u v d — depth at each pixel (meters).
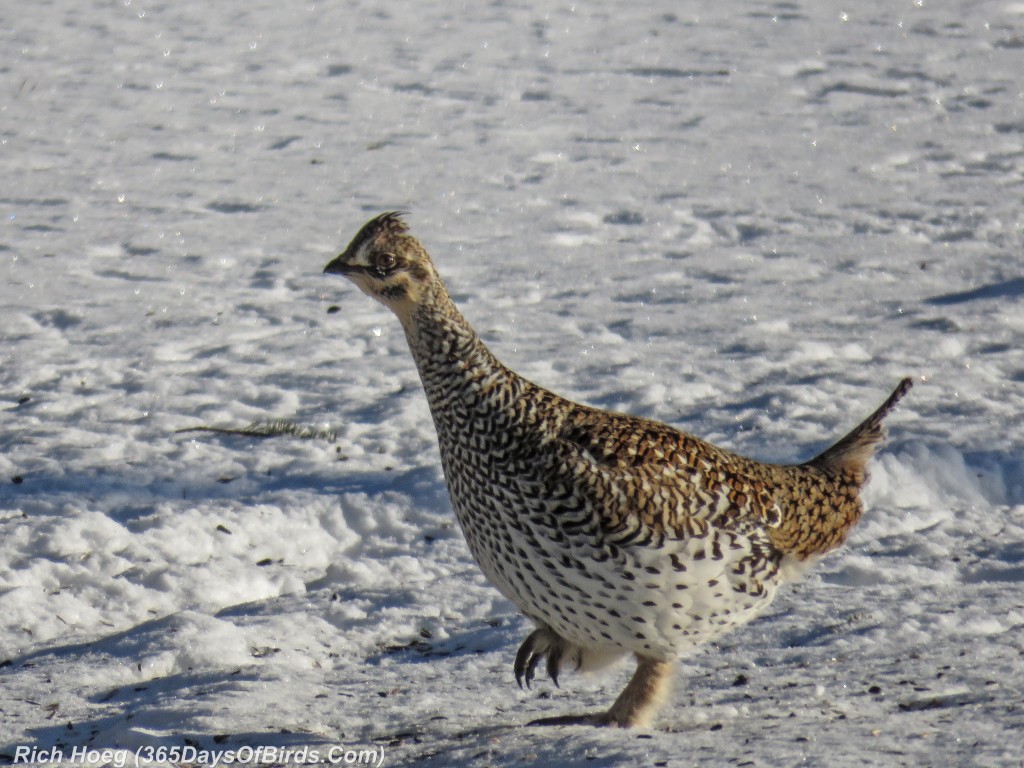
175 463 19.36
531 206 34.47
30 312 27.00
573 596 11.05
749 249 30.95
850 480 12.54
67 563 15.73
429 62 49.34
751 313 26.67
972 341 24.58
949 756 9.22
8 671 13.29
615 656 11.75
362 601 15.05
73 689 12.70
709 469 11.21
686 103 44.00
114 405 22.16
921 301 27.06
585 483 10.80
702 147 39.38
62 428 21.02
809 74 46.88
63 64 48.53
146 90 45.75
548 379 23.14
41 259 30.33
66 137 40.47
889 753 9.36
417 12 56.47
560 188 35.91
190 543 16.45
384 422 21.27
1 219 33.19
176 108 43.81
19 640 14.23
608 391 22.45
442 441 11.84
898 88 44.91
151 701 12.18
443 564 16.22
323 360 24.62
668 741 10.06
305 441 20.31
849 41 50.81
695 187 35.69
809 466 12.43
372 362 24.50
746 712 11.32
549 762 9.80
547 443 11.02
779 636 13.40
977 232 31.39
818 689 11.80
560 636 11.73
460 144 40.19
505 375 11.47
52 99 44.41
